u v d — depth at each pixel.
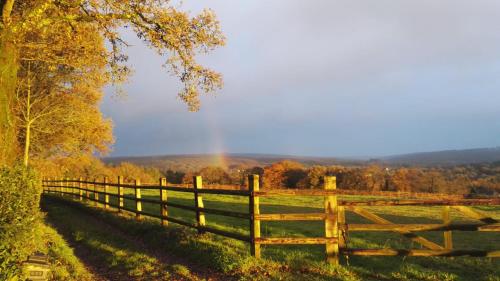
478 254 8.23
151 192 41.44
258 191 9.06
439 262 9.42
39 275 6.81
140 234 13.08
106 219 17.06
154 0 12.42
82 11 12.22
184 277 8.18
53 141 34.53
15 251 6.69
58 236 12.54
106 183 20.78
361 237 13.20
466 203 8.33
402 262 9.30
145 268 8.98
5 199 6.75
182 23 12.81
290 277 7.75
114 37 13.07
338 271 8.21
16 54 10.71
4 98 10.11
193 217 18.30
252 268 8.39
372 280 7.85
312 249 10.62
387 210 23.45
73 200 26.30
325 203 8.88
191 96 13.66
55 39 14.41
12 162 10.23
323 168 68.75
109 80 14.57
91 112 33.25
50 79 28.20
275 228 14.62
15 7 12.38
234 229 13.97
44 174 40.12
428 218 19.64
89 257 10.73
